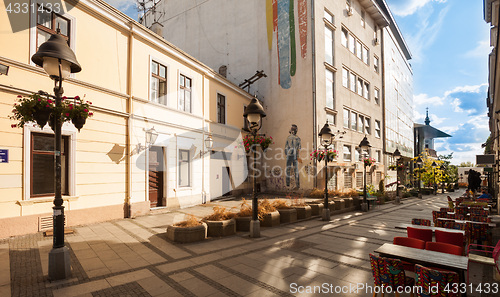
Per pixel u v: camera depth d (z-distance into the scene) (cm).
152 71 1198
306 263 596
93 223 912
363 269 561
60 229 484
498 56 806
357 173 2364
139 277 498
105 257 599
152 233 810
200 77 1495
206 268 553
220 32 2409
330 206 1302
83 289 442
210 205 1359
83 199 892
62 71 480
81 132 894
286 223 1057
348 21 2408
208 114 1548
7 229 704
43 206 786
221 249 688
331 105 2145
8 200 714
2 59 709
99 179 943
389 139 3066
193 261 592
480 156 1758
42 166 803
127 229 846
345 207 1438
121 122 1032
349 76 2381
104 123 969
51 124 500
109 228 852
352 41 2486
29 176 757
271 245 736
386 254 446
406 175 3647
